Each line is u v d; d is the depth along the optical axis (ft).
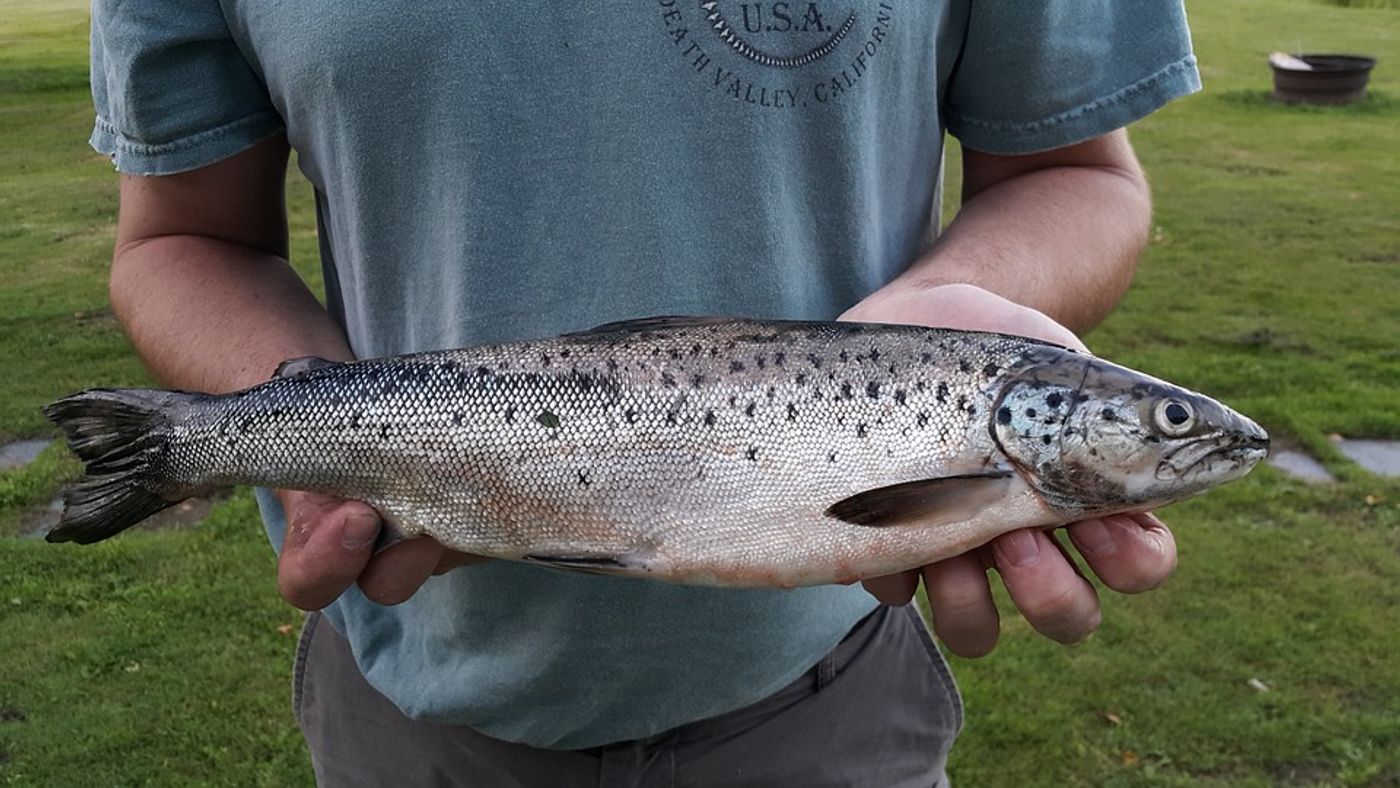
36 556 4.29
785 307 1.56
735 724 1.79
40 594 4.09
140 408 1.62
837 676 1.85
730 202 1.49
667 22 1.43
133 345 1.81
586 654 1.65
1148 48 1.73
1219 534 4.40
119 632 3.92
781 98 1.47
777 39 1.45
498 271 1.50
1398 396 5.47
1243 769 3.31
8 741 3.42
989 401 1.52
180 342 1.73
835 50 1.47
